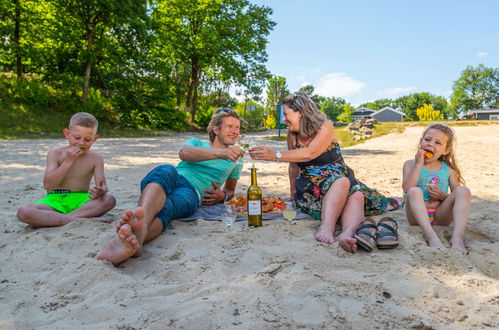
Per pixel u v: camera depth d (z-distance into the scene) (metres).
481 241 2.83
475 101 83.38
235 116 3.32
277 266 2.19
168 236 2.75
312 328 1.58
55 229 2.88
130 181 5.62
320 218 3.06
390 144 13.95
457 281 2.02
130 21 20.25
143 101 23.50
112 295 1.84
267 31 30.75
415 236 2.72
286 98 3.12
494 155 9.32
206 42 28.42
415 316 1.64
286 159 2.91
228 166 3.47
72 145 3.01
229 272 2.18
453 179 3.09
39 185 5.11
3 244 2.61
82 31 20.77
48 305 1.78
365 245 2.38
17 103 18.25
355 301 1.80
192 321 1.61
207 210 3.45
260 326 1.58
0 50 21.14
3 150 9.99
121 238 2.14
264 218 3.25
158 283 2.04
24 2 20.03
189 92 31.47
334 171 3.01
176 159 8.98
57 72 21.06
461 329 1.56
